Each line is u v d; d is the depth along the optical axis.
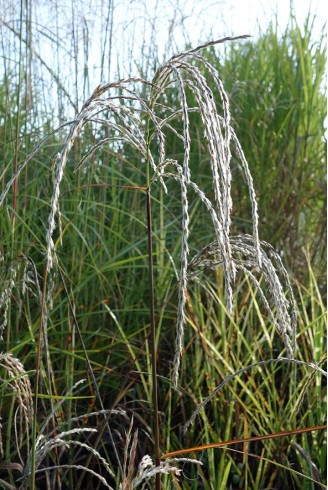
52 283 1.82
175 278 3.07
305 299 3.21
